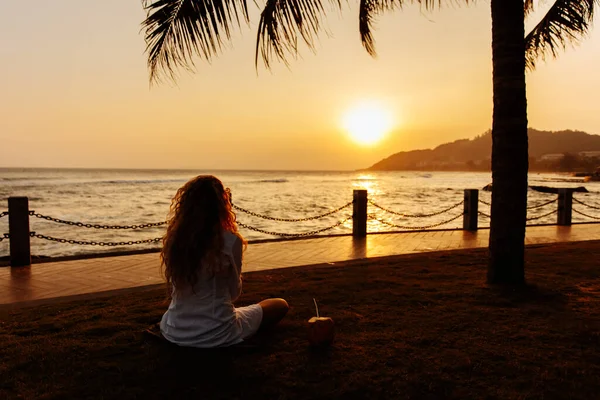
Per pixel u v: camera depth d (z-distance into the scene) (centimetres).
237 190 5228
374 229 1755
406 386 301
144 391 292
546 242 1020
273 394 289
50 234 1662
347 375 315
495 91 551
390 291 543
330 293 537
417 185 7800
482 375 318
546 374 318
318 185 7131
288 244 958
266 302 390
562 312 460
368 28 683
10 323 432
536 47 781
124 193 4094
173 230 322
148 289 577
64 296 541
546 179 11669
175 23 530
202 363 327
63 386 299
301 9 541
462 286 564
